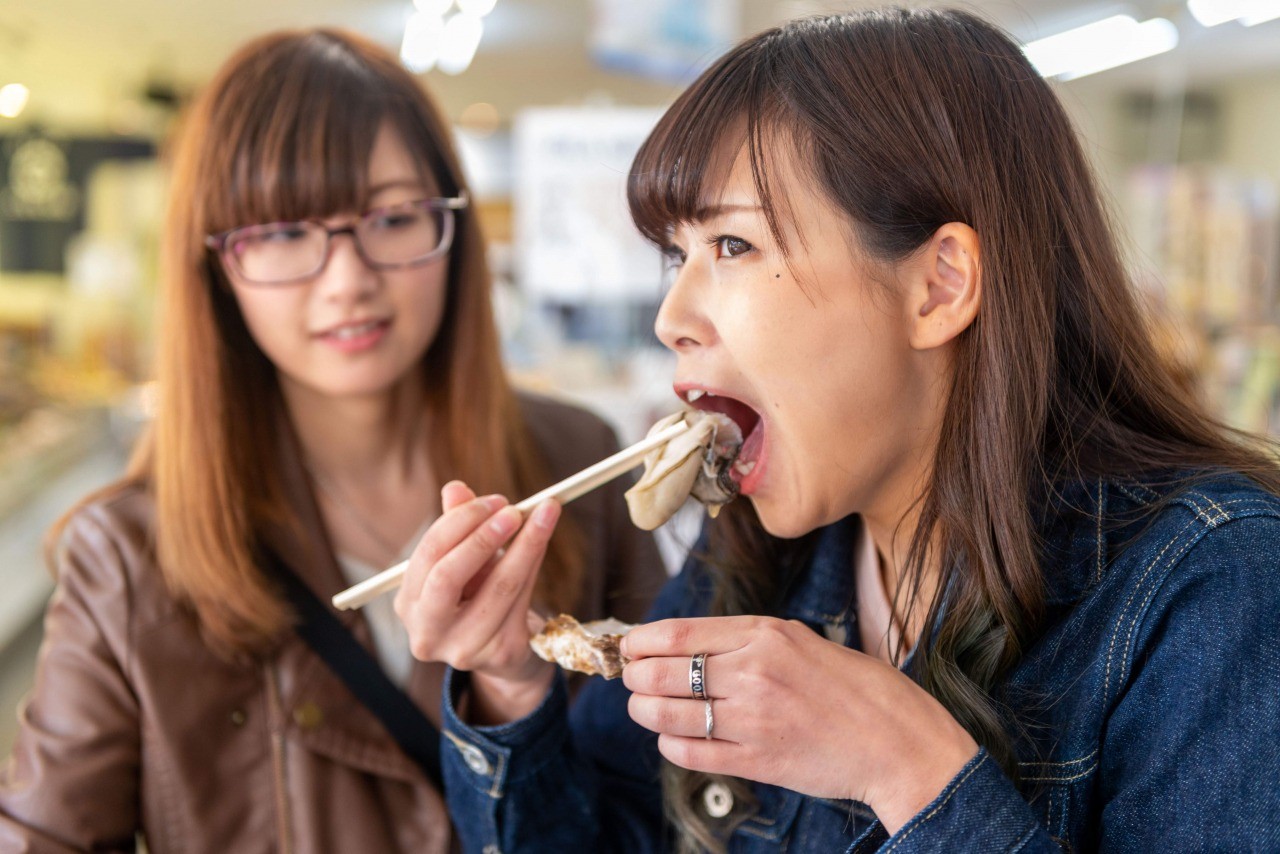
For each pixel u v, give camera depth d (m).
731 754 0.74
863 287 0.80
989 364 0.81
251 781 1.24
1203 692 0.74
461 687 1.07
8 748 2.45
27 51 5.98
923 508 0.87
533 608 1.35
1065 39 3.89
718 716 0.74
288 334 1.25
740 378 0.85
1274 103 4.08
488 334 1.44
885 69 0.81
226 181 1.21
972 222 0.81
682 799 1.00
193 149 1.25
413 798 1.28
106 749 1.19
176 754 1.20
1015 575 0.82
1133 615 0.80
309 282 1.23
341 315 1.23
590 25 5.87
